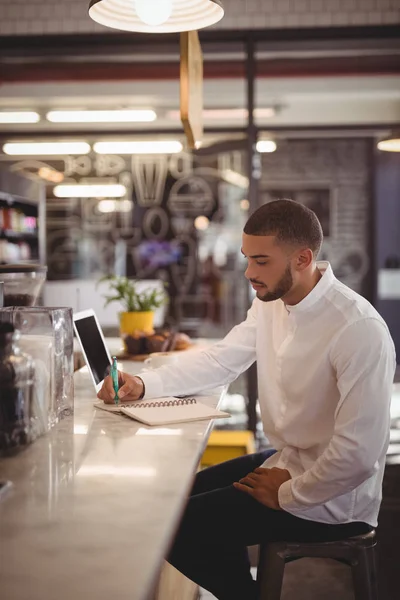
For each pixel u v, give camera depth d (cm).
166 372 211
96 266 977
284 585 286
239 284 966
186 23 237
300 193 951
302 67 614
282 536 181
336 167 943
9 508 113
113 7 232
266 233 181
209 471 215
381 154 929
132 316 329
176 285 975
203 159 945
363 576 181
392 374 176
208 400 208
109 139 803
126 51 478
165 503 116
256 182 488
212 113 738
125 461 140
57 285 820
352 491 180
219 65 565
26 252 798
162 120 792
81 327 216
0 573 90
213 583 186
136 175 942
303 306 186
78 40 470
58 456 144
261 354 210
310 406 189
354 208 942
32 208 833
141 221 969
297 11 457
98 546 98
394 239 935
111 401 197
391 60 600
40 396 157
